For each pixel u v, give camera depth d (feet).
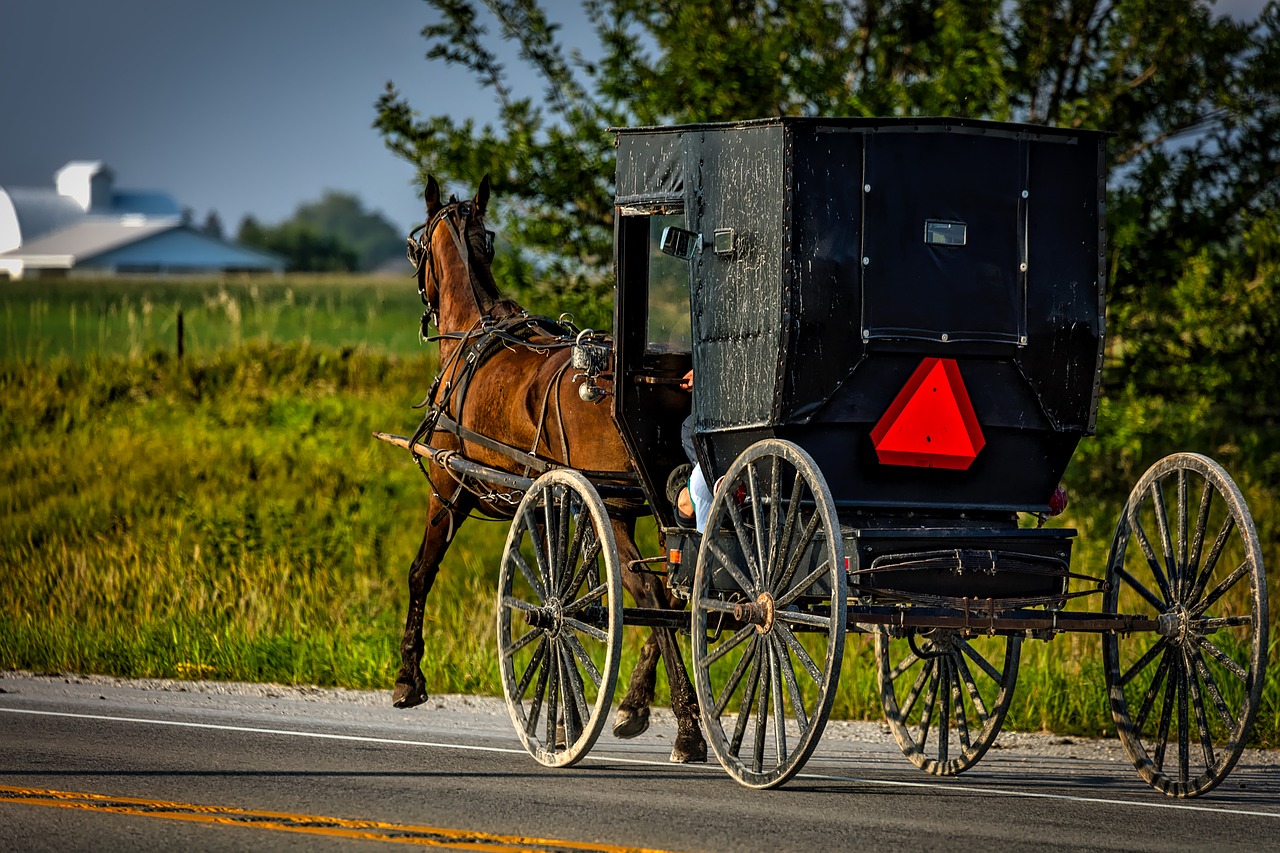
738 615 93.30
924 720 108.17
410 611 132.36
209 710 125.18
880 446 94.27
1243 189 215.72
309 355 339.57
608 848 75.00
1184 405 206.69
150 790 88.48
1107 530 201.16
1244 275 208.44
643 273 106.93
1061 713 128.47
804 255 91.76
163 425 294.87
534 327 124.47
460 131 221.25
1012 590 93.86
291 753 102.47
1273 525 199.62
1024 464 98.43
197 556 194.39
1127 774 105.09
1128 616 95.30
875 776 101.81
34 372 325.42
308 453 269.64
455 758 102.94
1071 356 96.43
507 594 108.17
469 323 130.41
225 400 309.42
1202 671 93.81
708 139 97.91
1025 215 95.20
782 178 92.02
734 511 94.63
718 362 97.45
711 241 97.60
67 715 119.24
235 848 74.33
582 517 102.42
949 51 207.92
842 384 93.20
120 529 225.35
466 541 225.35
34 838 76.33
